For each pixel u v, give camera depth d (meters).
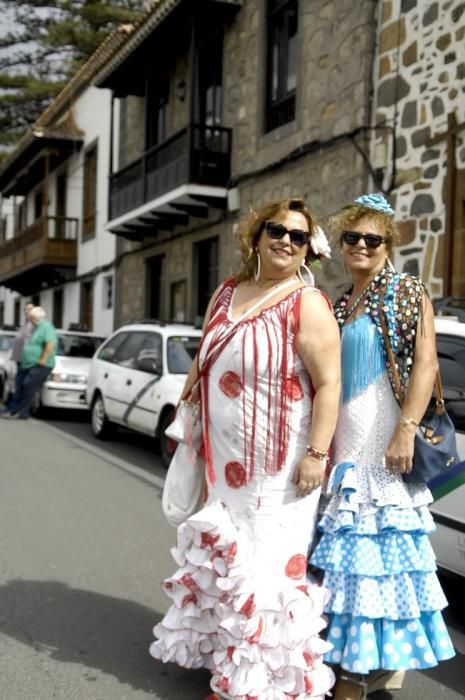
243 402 3.22
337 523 3.19
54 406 12.96
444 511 4.49
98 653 3.94
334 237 3.61
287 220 3.28
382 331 3.30
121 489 7.74
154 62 16.80
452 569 4.50
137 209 16.20
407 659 3.15
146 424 9.35
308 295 3.23
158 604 4.64
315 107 11.77
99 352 11.34
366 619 3.14
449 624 4.61
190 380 3.53
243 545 3.23
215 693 3.35
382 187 10.25
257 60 13.52
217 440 3.31
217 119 15.16
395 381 3.28
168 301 17.02
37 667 3.76
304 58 12.02
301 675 3.10
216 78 15.19
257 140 13.45
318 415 3.17
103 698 3.46
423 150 9.57
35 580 4.96
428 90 9.52
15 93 31.16
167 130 17.23
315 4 11.75
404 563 3.18
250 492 3.23
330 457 3.38
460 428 4.47
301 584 3.21
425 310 3.28
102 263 21.28
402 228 9.84
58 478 8.16
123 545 5.79
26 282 28.39
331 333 3.19
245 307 3.35
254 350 3.19
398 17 10.03
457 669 3.98
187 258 16.09
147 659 3.88
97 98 21.78
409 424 3.20
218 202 14.51
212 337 3.33
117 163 20.12
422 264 9.53
